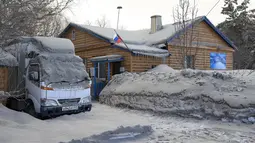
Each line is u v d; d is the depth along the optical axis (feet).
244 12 119.55
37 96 30.66
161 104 37.11
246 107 29.25
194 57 61.00
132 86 43.62
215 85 34.17
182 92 35.78
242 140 22.94
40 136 21.95
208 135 24.72
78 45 72.43
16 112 29.40
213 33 73.56
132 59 55.88
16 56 36.01
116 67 60.29
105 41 61.67
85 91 33.45
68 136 22.44
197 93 34.14
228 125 28.73
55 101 30.58
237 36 120.16
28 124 26.20
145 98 39.81
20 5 22.50
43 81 30.27
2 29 21.97
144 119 33.35
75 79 32.81
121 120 31.78
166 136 24.36
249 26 113.09
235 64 108.27
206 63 70.64
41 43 33.73
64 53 34.71
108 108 42.22
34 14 23.95
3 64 34.17
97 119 31.94
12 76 35.45
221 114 30.66
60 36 77.41
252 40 111.34
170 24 76.48
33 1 23.79
